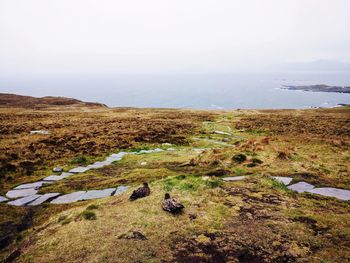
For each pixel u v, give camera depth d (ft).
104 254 24.90
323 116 206.90
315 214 31.89
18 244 30.86
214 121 181.78
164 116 204.23
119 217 31.58
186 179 42.80
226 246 25.57
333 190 41.60
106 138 100.53
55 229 31.24
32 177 60.03
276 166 55.67
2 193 50.06
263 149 66.90
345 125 155.63
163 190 38.50
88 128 125.29
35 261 25.18
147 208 33.37
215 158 62.49
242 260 23.66
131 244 26.12
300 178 47.75
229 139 115.03
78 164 70.69
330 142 82.07
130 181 52.03
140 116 199.82
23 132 112.16
